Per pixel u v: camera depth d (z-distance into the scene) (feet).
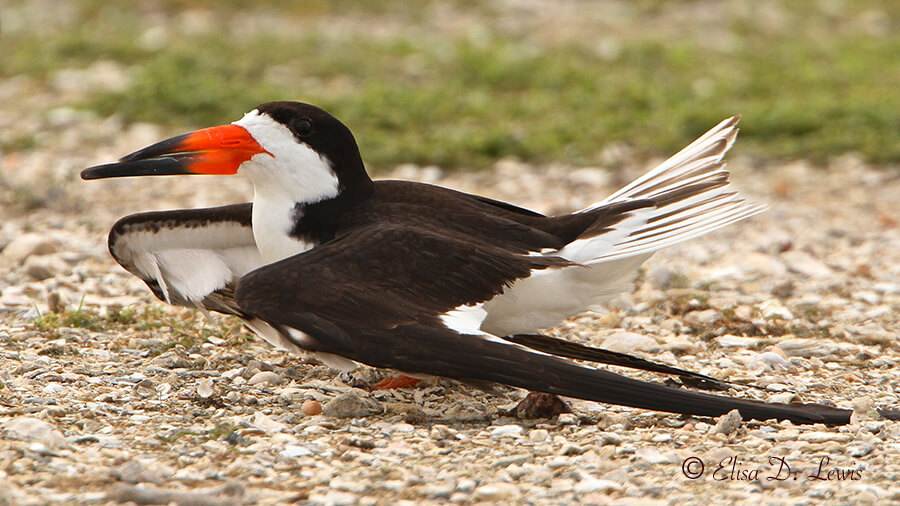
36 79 79.61
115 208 56.44
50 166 61.72
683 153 34.01
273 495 24.31
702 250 50.98
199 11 102.94
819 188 61.87
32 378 31.78
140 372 32.83
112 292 42.42
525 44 94.07
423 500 24.41
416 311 27.99
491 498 24.53
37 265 43.98
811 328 39.78
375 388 32.65
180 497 23.45
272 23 101.19
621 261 31.12
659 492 25.04
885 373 34.86
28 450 26.00
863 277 46.80
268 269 28.37
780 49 92.32
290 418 29.53
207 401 30.60
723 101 75.15
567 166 65.67
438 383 32.99
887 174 64.13
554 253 30.89
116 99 73.15
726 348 37.42
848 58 87.25
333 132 31.60
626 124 71.00
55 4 103.71
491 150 66.90
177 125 70.64
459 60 84.89
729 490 25.16
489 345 27.30
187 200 58.39
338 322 27.45
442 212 31.76
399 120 71.05
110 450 26.55
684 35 99.40
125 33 92.43
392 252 28.91
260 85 77.87
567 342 32.42
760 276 46.73
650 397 27.43
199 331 37.22
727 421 28.32
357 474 25.64
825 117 71.10
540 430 28.43
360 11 105.70
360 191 32.07
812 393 32.71
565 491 24.99
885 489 25.11
